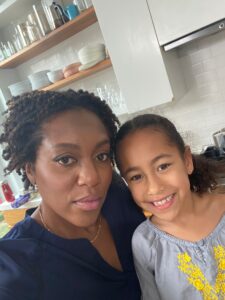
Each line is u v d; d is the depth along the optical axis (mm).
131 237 873
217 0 1365
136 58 1694
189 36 1501
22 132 604
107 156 651
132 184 818
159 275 815
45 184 594
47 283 609
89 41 2240
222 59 1805
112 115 784
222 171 1071
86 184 577
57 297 608
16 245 621
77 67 2072
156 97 1718
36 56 2568
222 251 758
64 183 575
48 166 578
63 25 1986
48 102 608
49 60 2514
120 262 802
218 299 731
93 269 685
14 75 2750
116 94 2057
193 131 2049
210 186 900
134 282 792
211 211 822
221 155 1634
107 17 1696
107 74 2236
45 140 576
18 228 681
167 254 815
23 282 561
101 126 649
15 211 2340
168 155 782
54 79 2180
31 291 569
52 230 694
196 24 1454
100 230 810
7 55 2443
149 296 796
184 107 2021
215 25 1415
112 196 894
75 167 583
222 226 784
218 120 1945
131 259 833
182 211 805
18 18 2439
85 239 707
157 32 1578
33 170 628
